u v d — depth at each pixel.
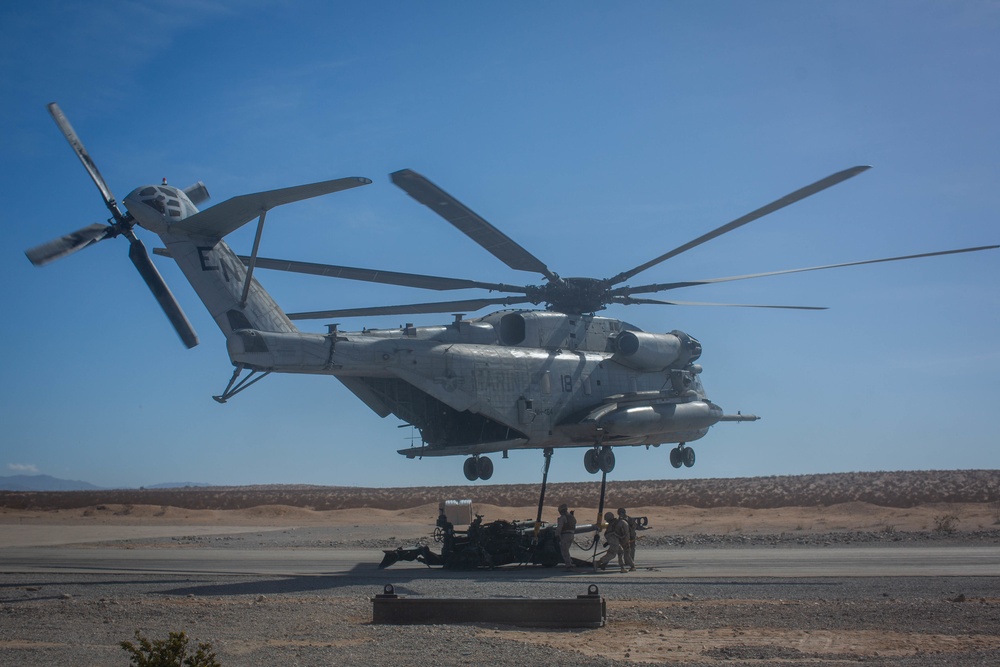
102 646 11.84
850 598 15.42
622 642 11.67
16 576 21.94
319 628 12.97
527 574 21.33
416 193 20.28
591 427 25.94
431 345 24.55
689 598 15.90
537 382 26.03
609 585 18.31
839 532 33.84
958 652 10.77
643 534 36.25
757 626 12.77
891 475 87.38
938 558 23.06
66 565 24.89
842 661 10.27
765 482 85.88
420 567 23.73
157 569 23.33
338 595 17.34
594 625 12.81
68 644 12.01
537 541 22.98
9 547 33.41
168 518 61.75
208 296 21.73
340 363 22.86
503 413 25.05
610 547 21.78
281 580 20.23
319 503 79.31
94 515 65.12
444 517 23.64
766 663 10.20
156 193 21.52
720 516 49.56
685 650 11.11
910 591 16.31
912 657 10.46
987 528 34.66
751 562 22.91
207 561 25.80
